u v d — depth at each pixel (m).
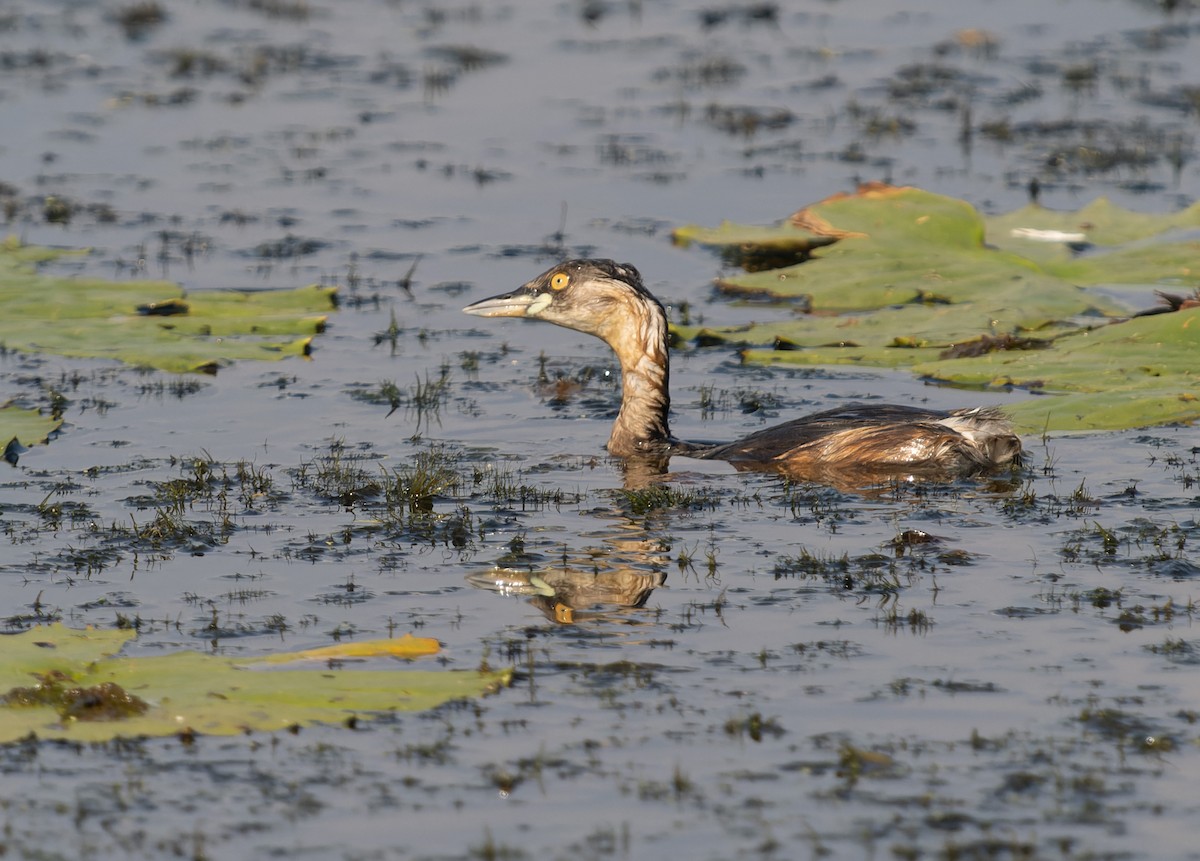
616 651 10.12
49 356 18.69
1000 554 11.91
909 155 28.08
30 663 9.62
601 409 16.86
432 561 11.91
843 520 12.86
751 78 34.25
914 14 40.12
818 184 26.42
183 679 9.42
